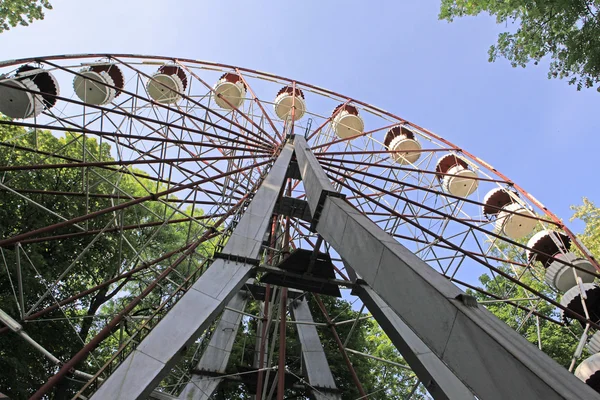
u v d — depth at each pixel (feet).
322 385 53.83
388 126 86.74
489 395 16.71
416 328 21.16
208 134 61.26
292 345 81.61
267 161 62.49
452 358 18.76
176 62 83.15
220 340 56.39
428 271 22.63
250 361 80.28
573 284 67.21
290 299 65.77
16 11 50.44
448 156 94.32
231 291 32.45
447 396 34.91
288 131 76.23
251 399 60.90
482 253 64.49
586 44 40.96
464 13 45.93
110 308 92.43
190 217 51.72
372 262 25.77
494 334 17.38
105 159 90.89
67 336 74.43
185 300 30.81
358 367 82.99
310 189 38.86
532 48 43.93
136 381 25.75
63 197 81.97
